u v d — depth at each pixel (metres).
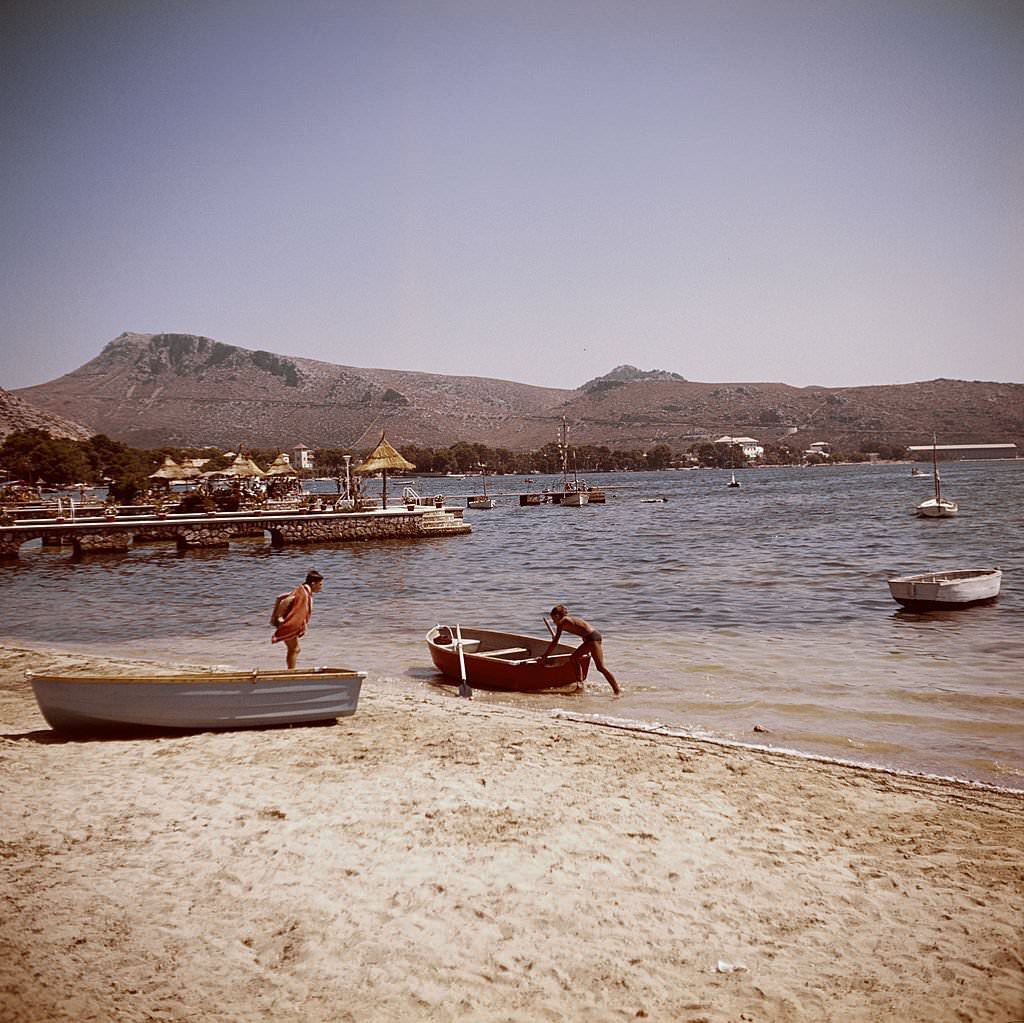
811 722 11.44
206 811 7.54
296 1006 4.57
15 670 15.00
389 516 50.44
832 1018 4.58
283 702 10.67
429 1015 4.54
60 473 125.94
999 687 13.34
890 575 29.06
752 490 133.50
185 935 5.28
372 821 7.31
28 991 4.44
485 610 22.98
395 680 14.58
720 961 5.14
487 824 7.26
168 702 10.29
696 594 25.53
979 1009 4.64
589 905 5.82
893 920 5.68
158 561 42.22
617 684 13.38
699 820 7.43
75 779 8.45
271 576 33.97
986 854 6.76
